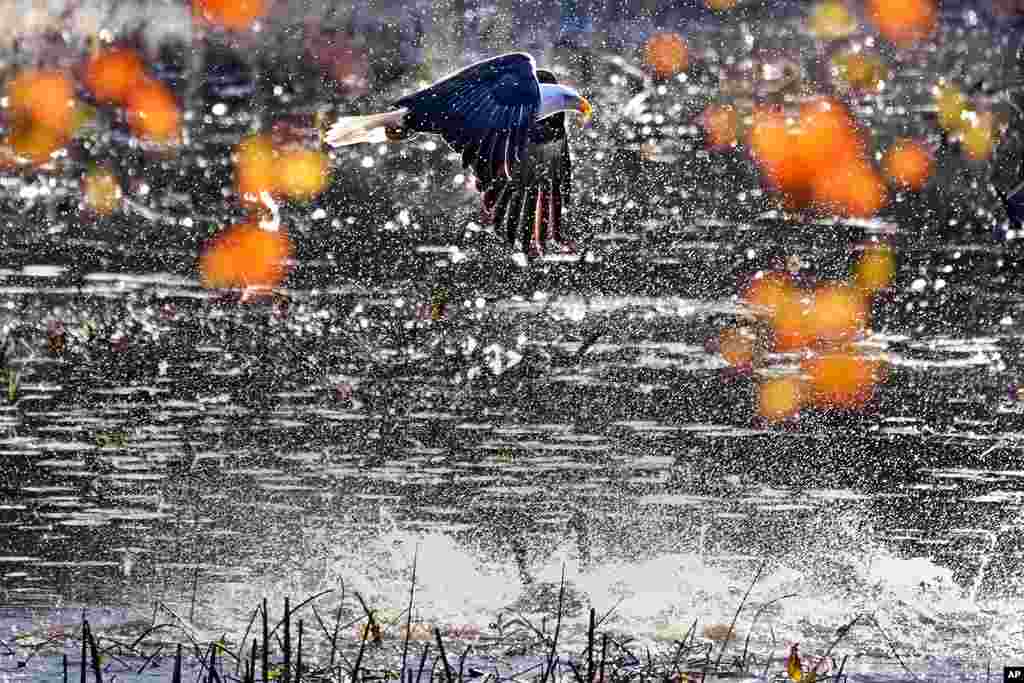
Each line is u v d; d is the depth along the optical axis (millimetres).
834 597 15680
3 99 40844
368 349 25172
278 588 15508
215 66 46688
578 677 12125
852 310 28297
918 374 24641
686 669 13398
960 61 47844
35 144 38594
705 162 39688
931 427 21922
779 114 43219
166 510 17719
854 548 17047
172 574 15727
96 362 23969
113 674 12703
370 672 12820
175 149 39438
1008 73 36406
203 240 32219
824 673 13430
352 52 48625
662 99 44875
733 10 54156
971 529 17766
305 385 23234
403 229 33594
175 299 27672
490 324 26781
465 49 50000
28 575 15602
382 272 30109
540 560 16422
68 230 32656
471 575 16016
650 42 51312
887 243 33406
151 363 24031
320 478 19047
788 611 15250
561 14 52312
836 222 35031
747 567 16391
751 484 19281
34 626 14102
